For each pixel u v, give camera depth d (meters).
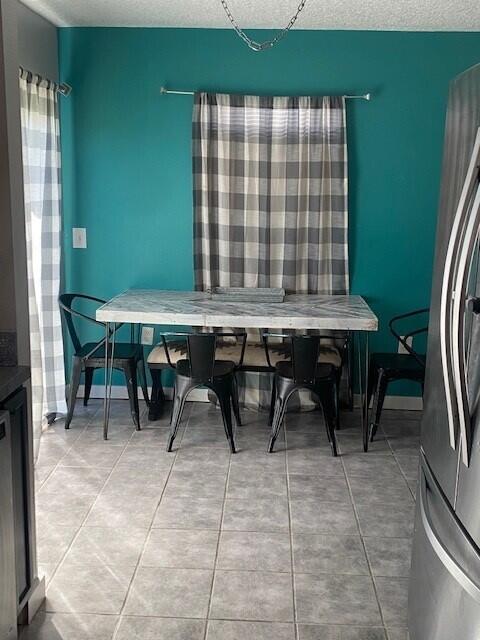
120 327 4.74
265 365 4.25
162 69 4.45
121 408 4.66
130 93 4.49
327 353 4.32
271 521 3.14
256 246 4.56
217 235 4.57
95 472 3.63
